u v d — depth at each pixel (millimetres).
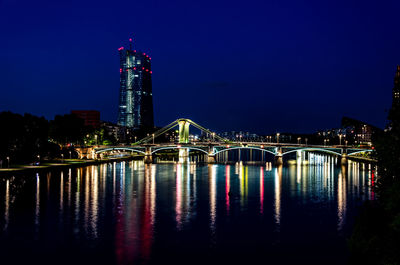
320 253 70062
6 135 183625
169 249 72188
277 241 77062
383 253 50031
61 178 178500
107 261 66125
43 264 64688
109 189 145500
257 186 158000
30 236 79562
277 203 116812
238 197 128500
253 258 67750
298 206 111688
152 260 66688
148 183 166000
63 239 77688
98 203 115500
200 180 179875
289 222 92000
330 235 81000
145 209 106688
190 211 104312
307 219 95000
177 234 81625
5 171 166125
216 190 145375
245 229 85750
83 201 118688
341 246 73812
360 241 54688
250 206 111875
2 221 91625
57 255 68812
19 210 104062
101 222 91312
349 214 100625
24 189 141250
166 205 113125
